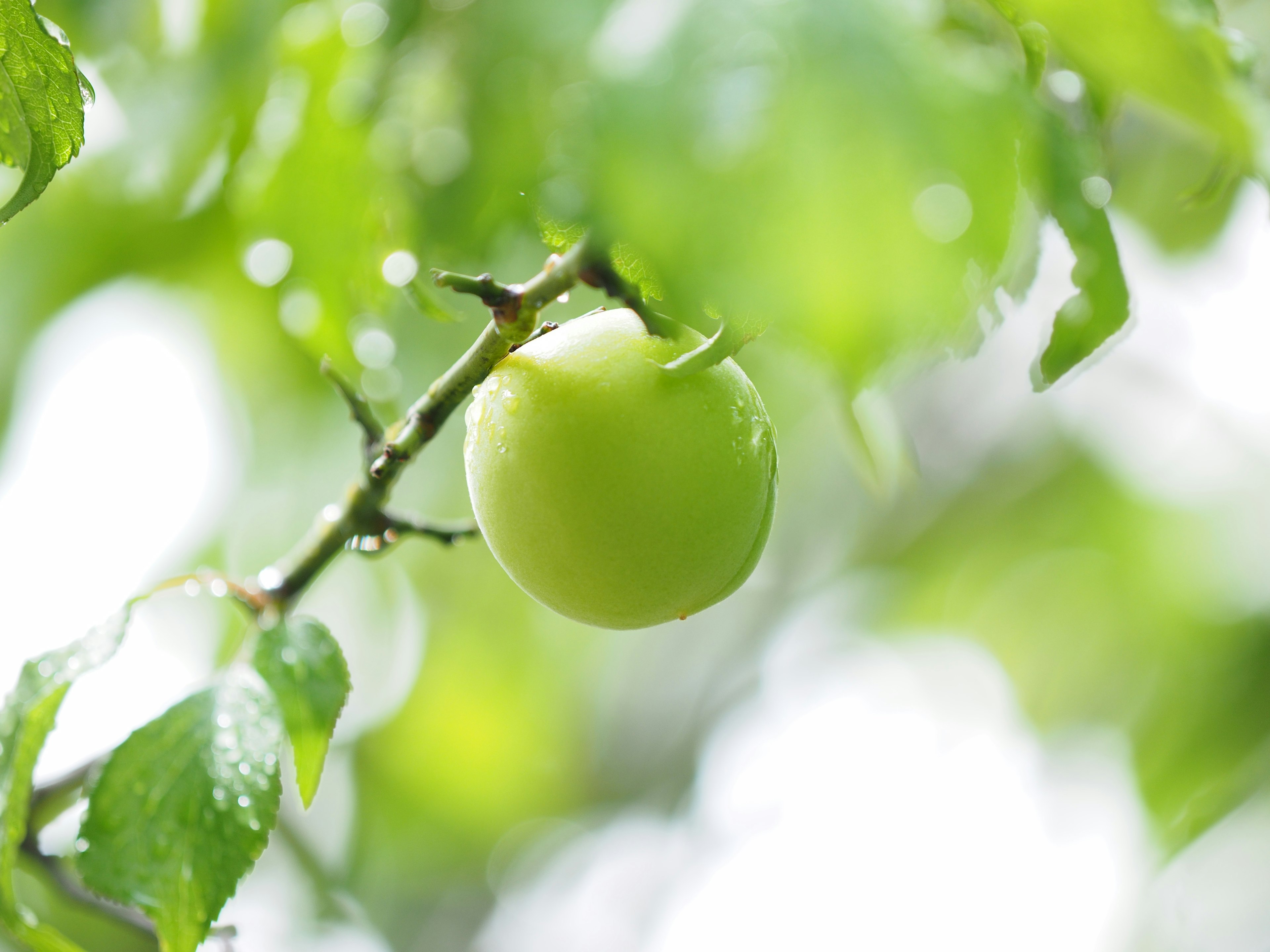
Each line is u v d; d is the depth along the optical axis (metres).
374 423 0.53
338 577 0.92
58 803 0.57
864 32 0.46
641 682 1.11
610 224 0.46
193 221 0.66
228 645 0.85
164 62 0.61
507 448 0.51
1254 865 0.76
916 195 0.45
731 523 0.51
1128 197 0.68
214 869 0.51
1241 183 0.65
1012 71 0.47
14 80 0.49
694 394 0.51
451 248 0.58
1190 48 0.48
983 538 1.04
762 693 1.09
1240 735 0.87
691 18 0.46
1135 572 1.01
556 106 0.49
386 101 0.59
